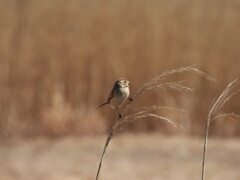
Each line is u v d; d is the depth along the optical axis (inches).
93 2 778.8
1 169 513.0
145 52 699.4
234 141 621.9
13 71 689.6
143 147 590.2
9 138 620.4
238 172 503.2
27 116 657.0
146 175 495.2
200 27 745.0
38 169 514.9
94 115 656.4
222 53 711.7
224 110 655.8
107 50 703.7
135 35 720.3
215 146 597.3
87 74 687.1
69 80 683.4
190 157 554.3
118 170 512.4
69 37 719.7
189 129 646.5
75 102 671.1
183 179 482.3
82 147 590.9
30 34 727.7
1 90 665.0
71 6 768.3
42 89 672.4
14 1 795.4
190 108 656.4
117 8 765.9
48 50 709.9
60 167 522.0
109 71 683.4
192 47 714.2
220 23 754.2
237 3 809.5
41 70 693.3
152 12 761.0
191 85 673.0
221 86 681.0
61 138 629.3
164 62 690.8
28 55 702.5
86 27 739.4
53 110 645.3
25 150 581.6
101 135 642.2
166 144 601.6
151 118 658.2
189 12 764.0
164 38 721.0
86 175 498.9
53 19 751.7
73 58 699.4
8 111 645.9
